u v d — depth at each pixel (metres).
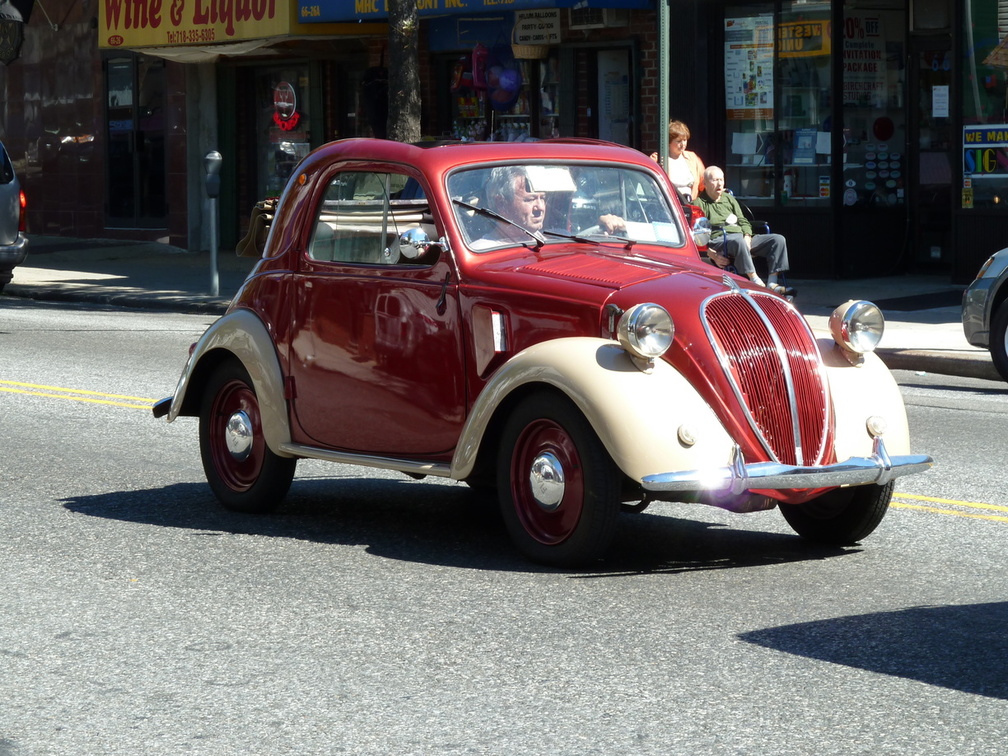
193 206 35.28
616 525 8.19
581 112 27.66
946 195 25.64
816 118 25.39
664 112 20.20
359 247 9.37
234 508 10.05
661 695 6.29
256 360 9.74
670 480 7.78
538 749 5.69
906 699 6.21
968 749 5.64
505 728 5.92
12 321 22.78
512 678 6.54
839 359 8.69
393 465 9.06
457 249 8.87
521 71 28.42
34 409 14.48
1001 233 23.61
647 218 9.66
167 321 23.08
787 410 8.22
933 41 25.38
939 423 13.73
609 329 8.24
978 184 23.86
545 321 8.46
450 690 6.39
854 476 8.22
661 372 8.07
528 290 8.54
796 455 8.21
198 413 10.45
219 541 9.23
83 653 6.98
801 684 6.41
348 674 6.62
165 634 7.26
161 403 10.54
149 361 18.03
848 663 6.69
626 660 6.77
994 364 16.45
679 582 8.13
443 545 9.07
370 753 5.68
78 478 11.27
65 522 9.78
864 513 8.79
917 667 6.63
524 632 7.21
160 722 6.06
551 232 9.24
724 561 8.65
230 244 35.22
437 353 8.90
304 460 12.09
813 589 7.99
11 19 33.25
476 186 9.11
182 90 35.06
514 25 28.00
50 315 23.86
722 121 26.44
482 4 25.97
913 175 25.91
